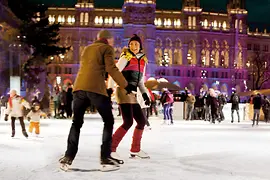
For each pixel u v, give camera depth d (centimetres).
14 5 5631
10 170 803
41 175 747
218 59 15350
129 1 14300
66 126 2380
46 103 3909
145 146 1293
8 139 1519
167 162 930
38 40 5419
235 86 15188
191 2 15225
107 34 850
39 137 1608
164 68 14950
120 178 723
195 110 3934
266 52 16338
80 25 14850
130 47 984
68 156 812
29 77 5531
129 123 966
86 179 711
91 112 5288
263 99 3928
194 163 920
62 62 14688
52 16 15238
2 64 4722
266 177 755
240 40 15538
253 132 2084
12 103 1566
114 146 963
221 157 1034
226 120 4034
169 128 2367
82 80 823
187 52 15125
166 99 2889
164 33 15138
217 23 15800
